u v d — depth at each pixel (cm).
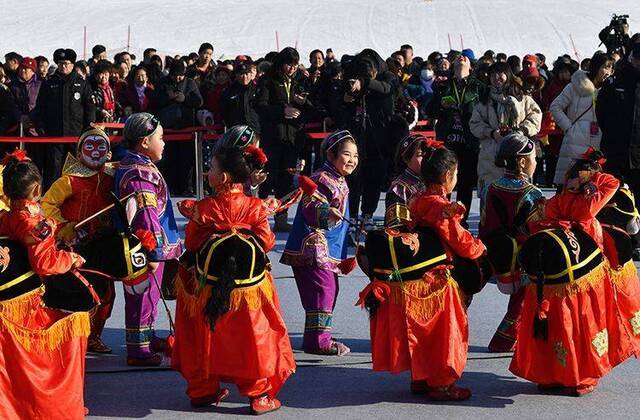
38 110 1939
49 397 720
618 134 1419
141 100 2064
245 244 768
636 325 845
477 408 802
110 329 1051
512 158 920
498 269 909
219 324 767
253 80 1964
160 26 6412
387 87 1541
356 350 970
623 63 1492
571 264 799
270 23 6488
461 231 798
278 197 1641
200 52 2309
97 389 852
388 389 852
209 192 1964
